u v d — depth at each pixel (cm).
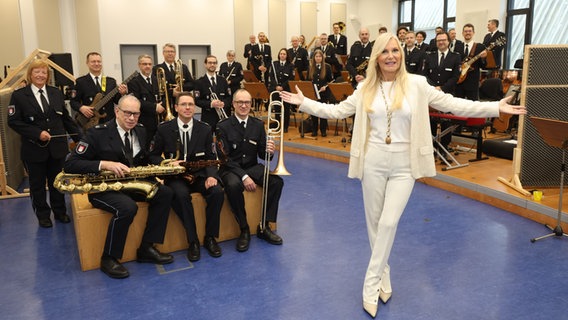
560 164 448
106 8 1129
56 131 399
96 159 322
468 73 630
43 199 408
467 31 666
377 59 240
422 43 799
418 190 513
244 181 360
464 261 326
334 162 679
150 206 330
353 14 1453
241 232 362
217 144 370
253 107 1077
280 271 315
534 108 434
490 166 560
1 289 293
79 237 314
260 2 1312
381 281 270
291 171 621
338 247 355
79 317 259
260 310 263
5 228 405
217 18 1261
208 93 599
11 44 977
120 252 315
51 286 297
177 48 1223
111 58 1149
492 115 238
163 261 328
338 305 268
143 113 510
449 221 409
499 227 393
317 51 774
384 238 245
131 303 274
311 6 1384
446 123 584
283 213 439
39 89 391
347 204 466
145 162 350
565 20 892
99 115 480
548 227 387
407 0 1311
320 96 771
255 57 1038
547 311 258
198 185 354
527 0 956
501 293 279
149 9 1177
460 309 262
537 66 426
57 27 1073
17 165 552
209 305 270
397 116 237
